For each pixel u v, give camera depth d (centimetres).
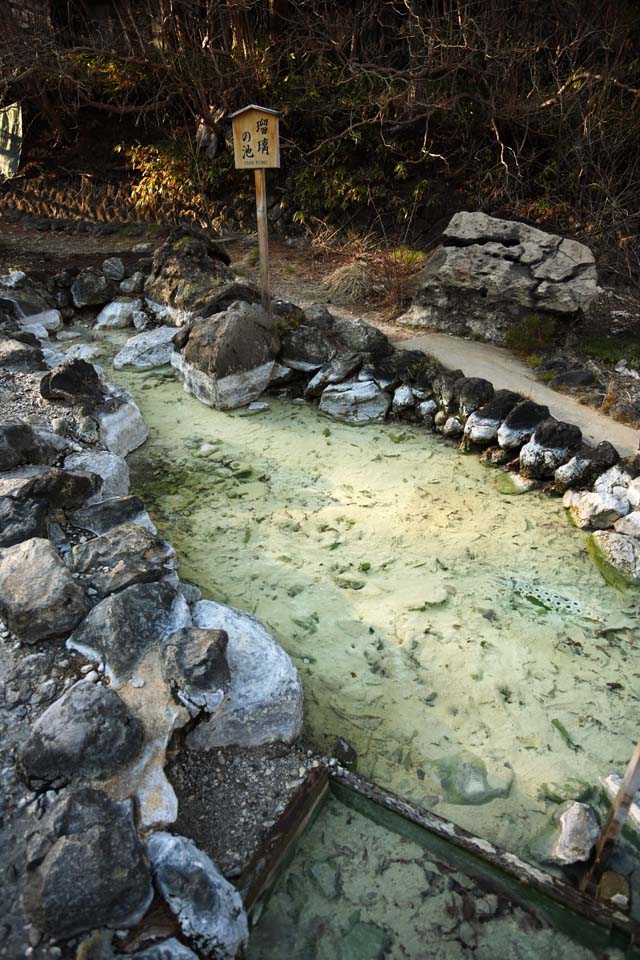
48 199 1275
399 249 977
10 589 327
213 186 1169
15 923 214
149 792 257
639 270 892
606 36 965
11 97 1320
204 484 520
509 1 995
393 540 456
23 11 1166
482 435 543
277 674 312
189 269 783
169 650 297
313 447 570
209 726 294
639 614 398
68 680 298
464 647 374
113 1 1181
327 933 253
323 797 298
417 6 1017
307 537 460
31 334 668
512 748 323
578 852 275
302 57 1116
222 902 230
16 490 394
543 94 976
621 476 468
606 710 340
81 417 521
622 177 953
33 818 244
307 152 1103
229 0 1034
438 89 1011
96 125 1310
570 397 586
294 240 1080
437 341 699
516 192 1030
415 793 304
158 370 709
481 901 265
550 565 435
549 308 663
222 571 428
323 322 680
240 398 631
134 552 362
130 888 221
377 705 343
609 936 254
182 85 1093
